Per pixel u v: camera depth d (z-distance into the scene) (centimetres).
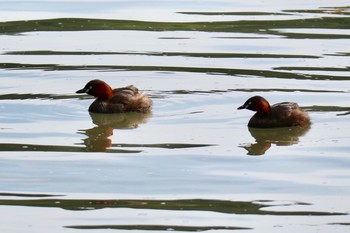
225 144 1756
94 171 1611
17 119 1905
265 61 2342
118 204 1464
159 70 2261
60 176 1588
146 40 2553
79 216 1417
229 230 1368
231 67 2284
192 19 2814
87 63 2325
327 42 2530
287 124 1862
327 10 2941
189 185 1547
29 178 1580
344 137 1797
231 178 1581
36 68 2280
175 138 1789
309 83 2145
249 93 2075
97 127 1867
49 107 1991
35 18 2827
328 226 1387
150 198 1488
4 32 2652
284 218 1415
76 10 2944
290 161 1669
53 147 1738
